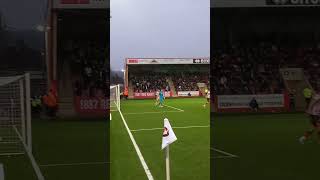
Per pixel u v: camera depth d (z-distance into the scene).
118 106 30.14
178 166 9.21
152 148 11.79
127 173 8.59
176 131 15.97
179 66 59.84
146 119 21.66
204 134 15.00
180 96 57.22
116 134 15.26
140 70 59.50
